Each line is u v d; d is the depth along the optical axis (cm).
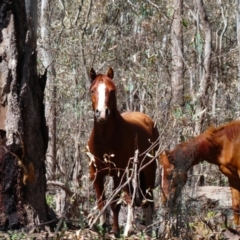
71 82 2084
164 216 1016
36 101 998
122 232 1036
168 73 1872
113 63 2084
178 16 1984
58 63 2083
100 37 2064
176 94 1806
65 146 1964
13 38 963
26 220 968
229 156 1269
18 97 962
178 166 1121
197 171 1938
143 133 1280
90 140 1180
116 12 2234
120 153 1170
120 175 1172
